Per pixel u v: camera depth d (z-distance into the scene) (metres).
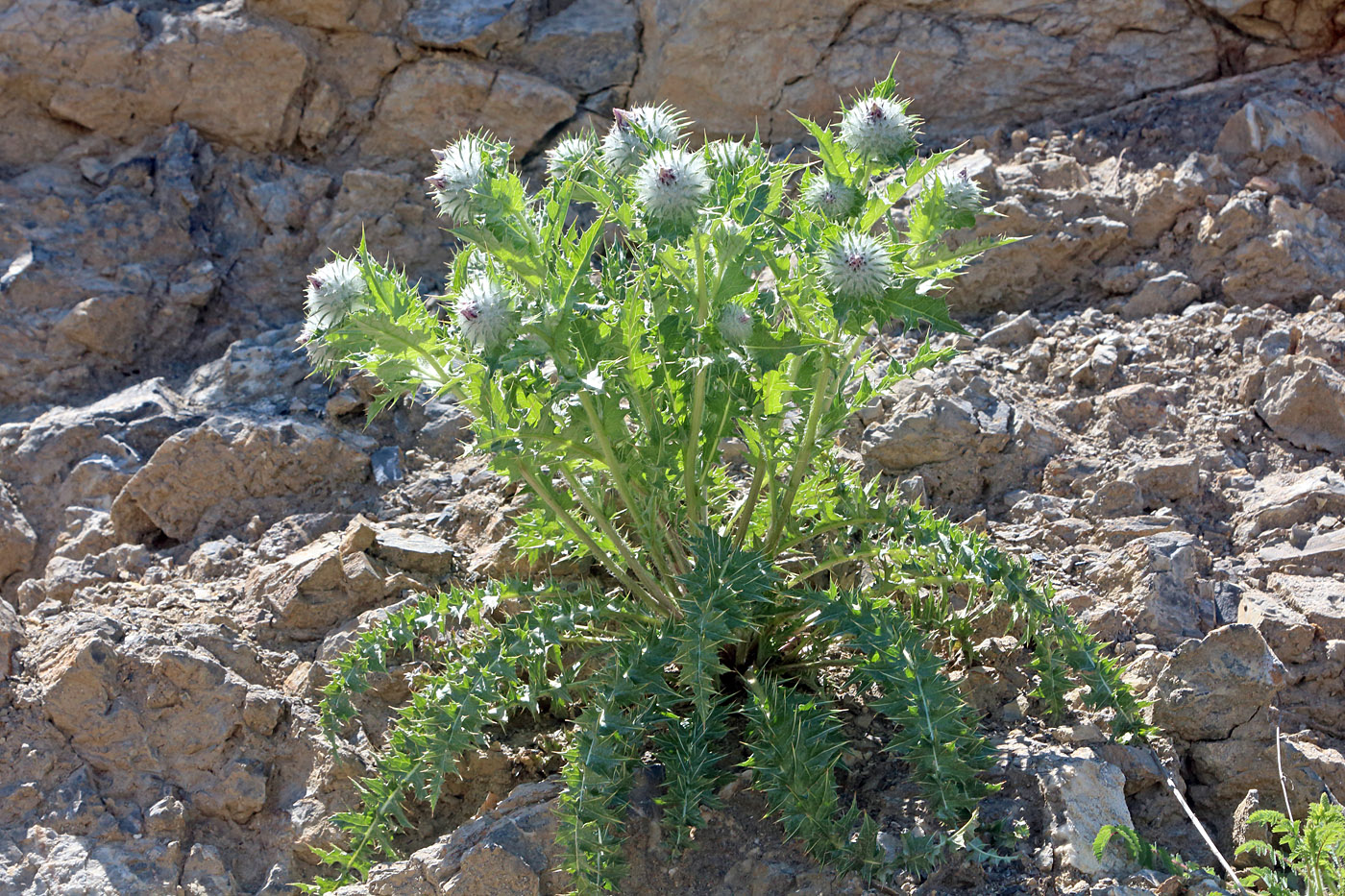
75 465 2.26
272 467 2.20
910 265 1.81
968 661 1.93
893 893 1.76
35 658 1.99
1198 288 2.29
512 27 2.71
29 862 1.86
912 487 2.09
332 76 2.71
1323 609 1.92
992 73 2.62
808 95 2.68
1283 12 2.51
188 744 1.93
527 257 1.79
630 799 1.83
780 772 1.77
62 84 2.63
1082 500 2.07
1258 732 1.84
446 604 1.90
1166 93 2.56
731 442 2.12
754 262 1.84
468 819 1.89
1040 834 1.78
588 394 1.79
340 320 1.76
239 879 1.88
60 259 2.46
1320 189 2.37
